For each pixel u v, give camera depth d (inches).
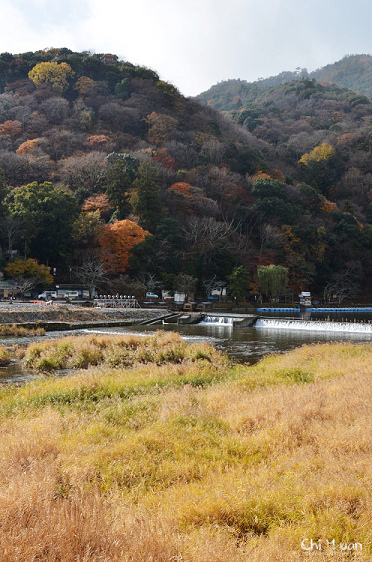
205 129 5027.1
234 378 588.1
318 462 248.8
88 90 4970.5
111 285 2765.7
